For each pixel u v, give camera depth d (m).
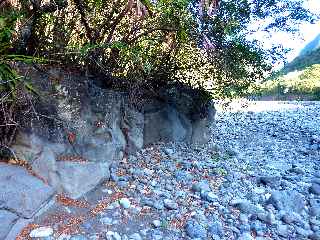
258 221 3.82
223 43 4.88
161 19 4.27
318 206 4.20
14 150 3.82
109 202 3.89
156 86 5.52
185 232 3.54
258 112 12.09
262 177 4.92
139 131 5.17
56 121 3.93
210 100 6.34
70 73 4.12
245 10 4.77
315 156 6.81
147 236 3.43
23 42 3.83
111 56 4.48
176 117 5.96
